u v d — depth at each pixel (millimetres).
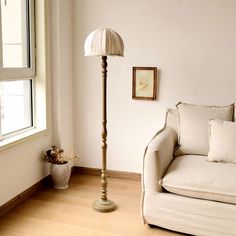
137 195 2951
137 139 3314
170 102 3160
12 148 2613
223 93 3004
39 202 2783
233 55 2918
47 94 3092
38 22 2959
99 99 3359
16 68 2754
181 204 2211
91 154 3482
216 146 2512
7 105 2775
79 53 3342
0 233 2268
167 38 3062
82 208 2674
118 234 2279
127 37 3168
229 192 2084
